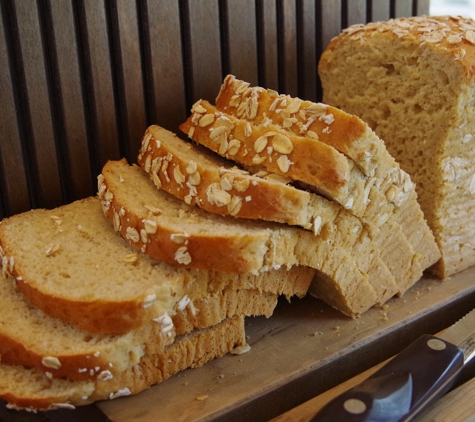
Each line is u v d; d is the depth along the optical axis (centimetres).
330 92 35
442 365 21
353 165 25
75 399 22
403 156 32
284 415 22
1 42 27
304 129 26
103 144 31
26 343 22
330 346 25
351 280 27
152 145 28
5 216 30
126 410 22
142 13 30
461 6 62
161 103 32
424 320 28
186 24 32
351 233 26
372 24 33
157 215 25
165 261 23
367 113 33
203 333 24
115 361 21
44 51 28
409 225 28
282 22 35
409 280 29
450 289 30
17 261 25
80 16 29
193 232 23
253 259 23
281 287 26
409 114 31
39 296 23
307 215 24
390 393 20
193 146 30
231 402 22
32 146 29
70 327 23
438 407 22
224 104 30
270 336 26
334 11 37
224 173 24
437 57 29
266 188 23
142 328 22
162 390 23
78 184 31
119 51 30
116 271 24
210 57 33
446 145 29
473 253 32
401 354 22
